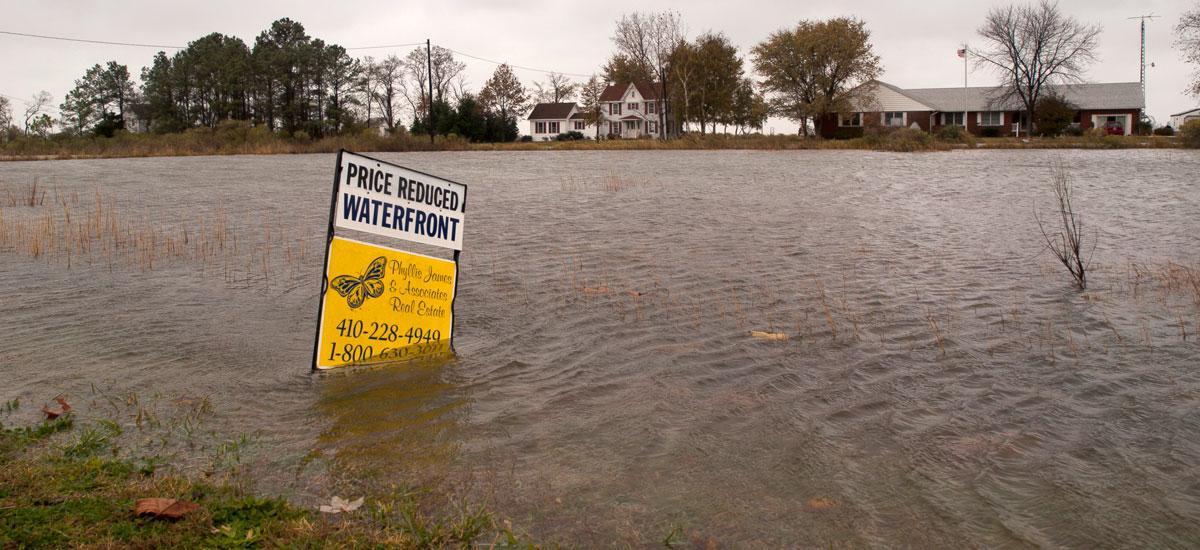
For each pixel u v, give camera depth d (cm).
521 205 1880
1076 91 8519
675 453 521
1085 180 2591
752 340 783
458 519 425
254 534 386
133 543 372
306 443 527
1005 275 1085
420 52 9812
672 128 9669
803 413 593
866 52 7812
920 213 1731
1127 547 415
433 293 748
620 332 811
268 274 1088
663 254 1237
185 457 497
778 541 417
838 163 3706
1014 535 425
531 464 501
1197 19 4812
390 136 6575
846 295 969
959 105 8512
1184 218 1648
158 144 5766
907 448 532
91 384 637
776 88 8069
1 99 8912
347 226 681
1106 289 999
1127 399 621
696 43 9231
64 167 3541
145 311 882
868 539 420
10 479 440
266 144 5891
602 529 423
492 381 661
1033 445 538
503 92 11375
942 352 743
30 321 832
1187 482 484
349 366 696
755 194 2148
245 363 701
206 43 9131
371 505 434
